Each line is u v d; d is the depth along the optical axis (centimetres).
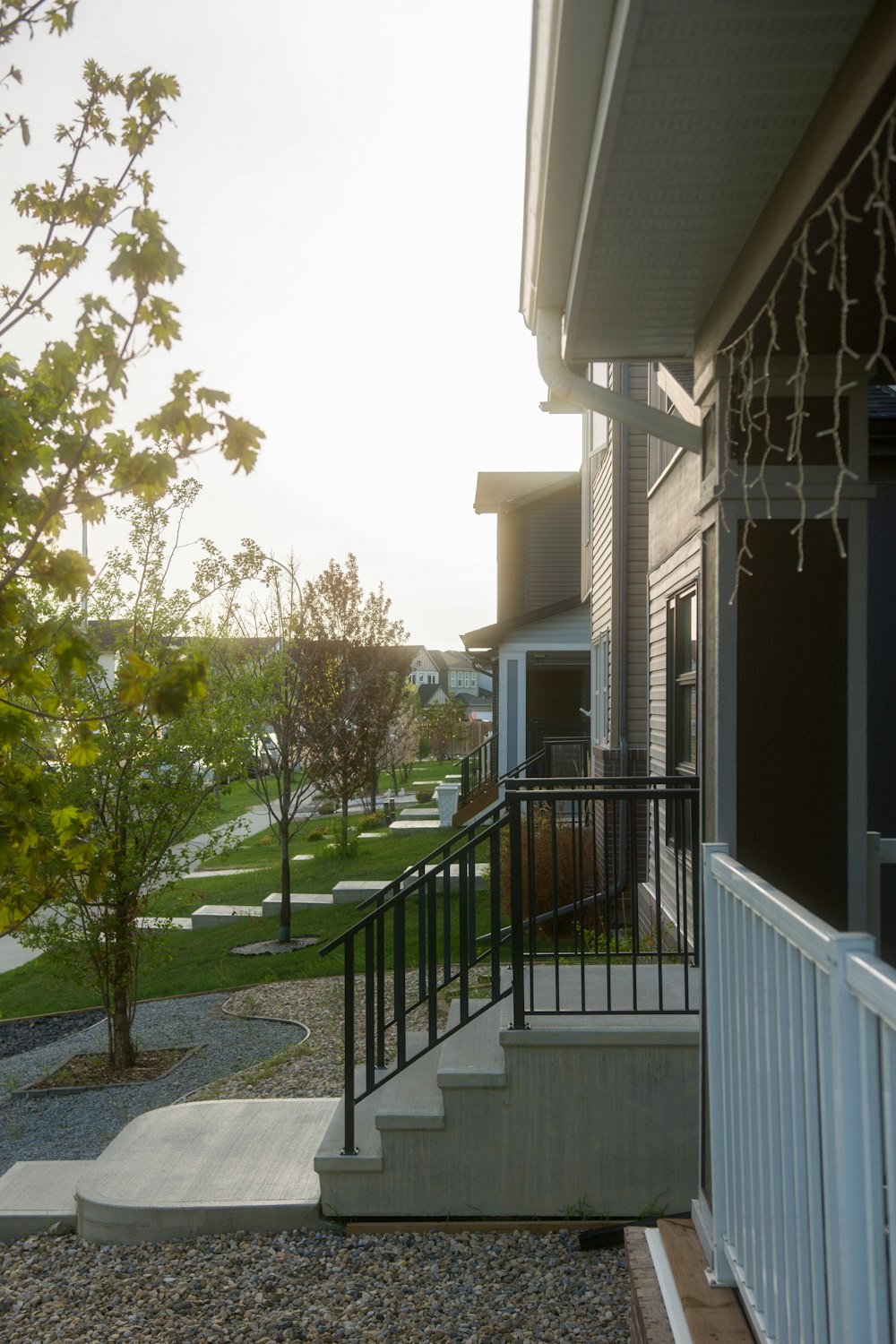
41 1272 452
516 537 2533
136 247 344
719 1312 272
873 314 320
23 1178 537
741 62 225
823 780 354
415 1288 419
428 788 4053
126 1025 850
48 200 394
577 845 486
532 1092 466
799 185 257
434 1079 514
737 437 356
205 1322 402
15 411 328
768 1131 234
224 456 369
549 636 2097
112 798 822
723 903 287
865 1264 171
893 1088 152
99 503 376
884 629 614
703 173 272
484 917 1178
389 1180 470
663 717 901
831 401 354
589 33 231
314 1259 446
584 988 488
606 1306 396
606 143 258
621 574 1226
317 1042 791
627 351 416
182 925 1482
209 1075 797
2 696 382
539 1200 466
